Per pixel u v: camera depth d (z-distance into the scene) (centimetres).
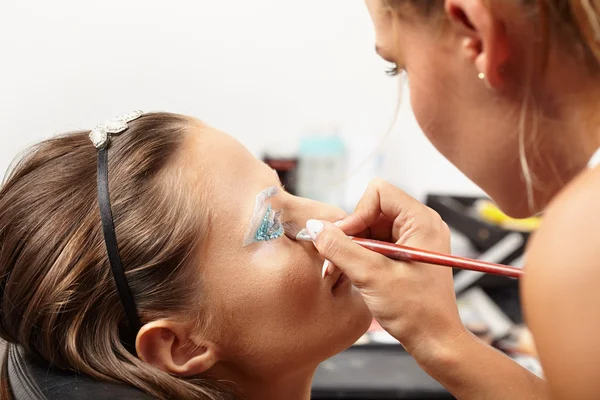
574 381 45
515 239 155
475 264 73
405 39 68
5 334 81
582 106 63
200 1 171
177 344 79
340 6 176
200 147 81
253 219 80
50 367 77
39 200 78
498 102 66
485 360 73
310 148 174
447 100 69
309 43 178
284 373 84
